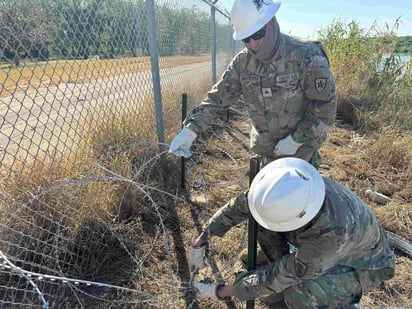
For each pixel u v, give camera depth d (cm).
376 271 205
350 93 713
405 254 292
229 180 409
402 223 329
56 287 238
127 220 301
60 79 252
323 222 171
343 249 174
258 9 211
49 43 235
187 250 288
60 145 374
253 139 280
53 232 246
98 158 317
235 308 236
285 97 240
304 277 177
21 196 236
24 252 229
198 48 671
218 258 280
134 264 268
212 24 688
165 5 465
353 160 463
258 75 241
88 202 270
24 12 210
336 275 196
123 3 339
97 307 228
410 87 754
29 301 215
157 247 287
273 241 249
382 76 781
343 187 194
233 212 233
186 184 388
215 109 265
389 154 447
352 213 179
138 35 376
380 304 243
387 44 801
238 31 218
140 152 363
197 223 324
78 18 265
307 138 236
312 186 167
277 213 163
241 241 279
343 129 597
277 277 184
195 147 478
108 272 260
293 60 229
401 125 589
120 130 353
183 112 355
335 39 837
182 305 236
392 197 381
